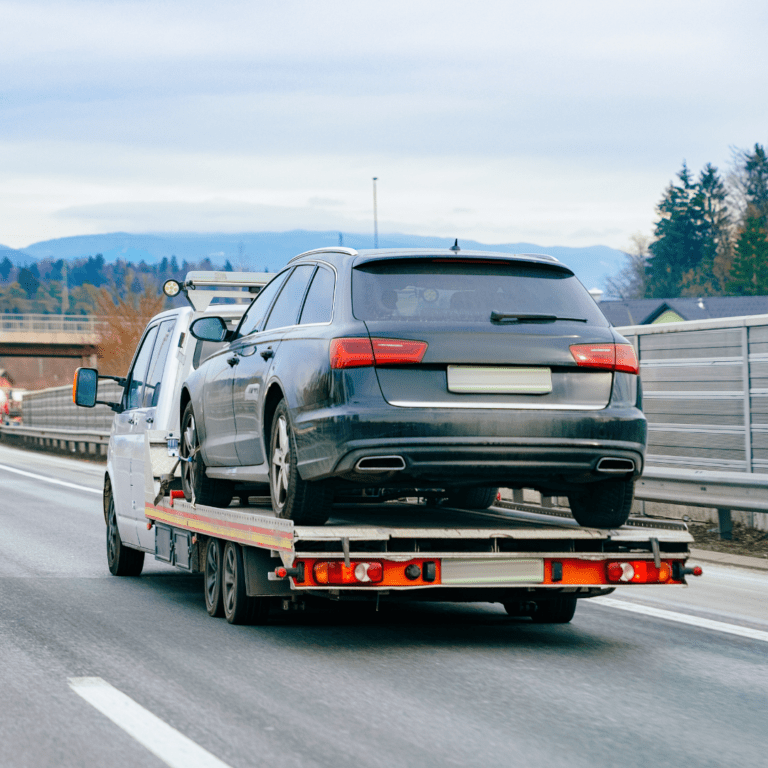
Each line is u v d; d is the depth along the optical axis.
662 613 13.10
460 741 7.70
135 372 17.53
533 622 12.60
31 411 82.06
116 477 16.81
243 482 13.98
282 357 11.41
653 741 7.78
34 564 17.61
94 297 98.69
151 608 13.44
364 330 10.45
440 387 10.34
